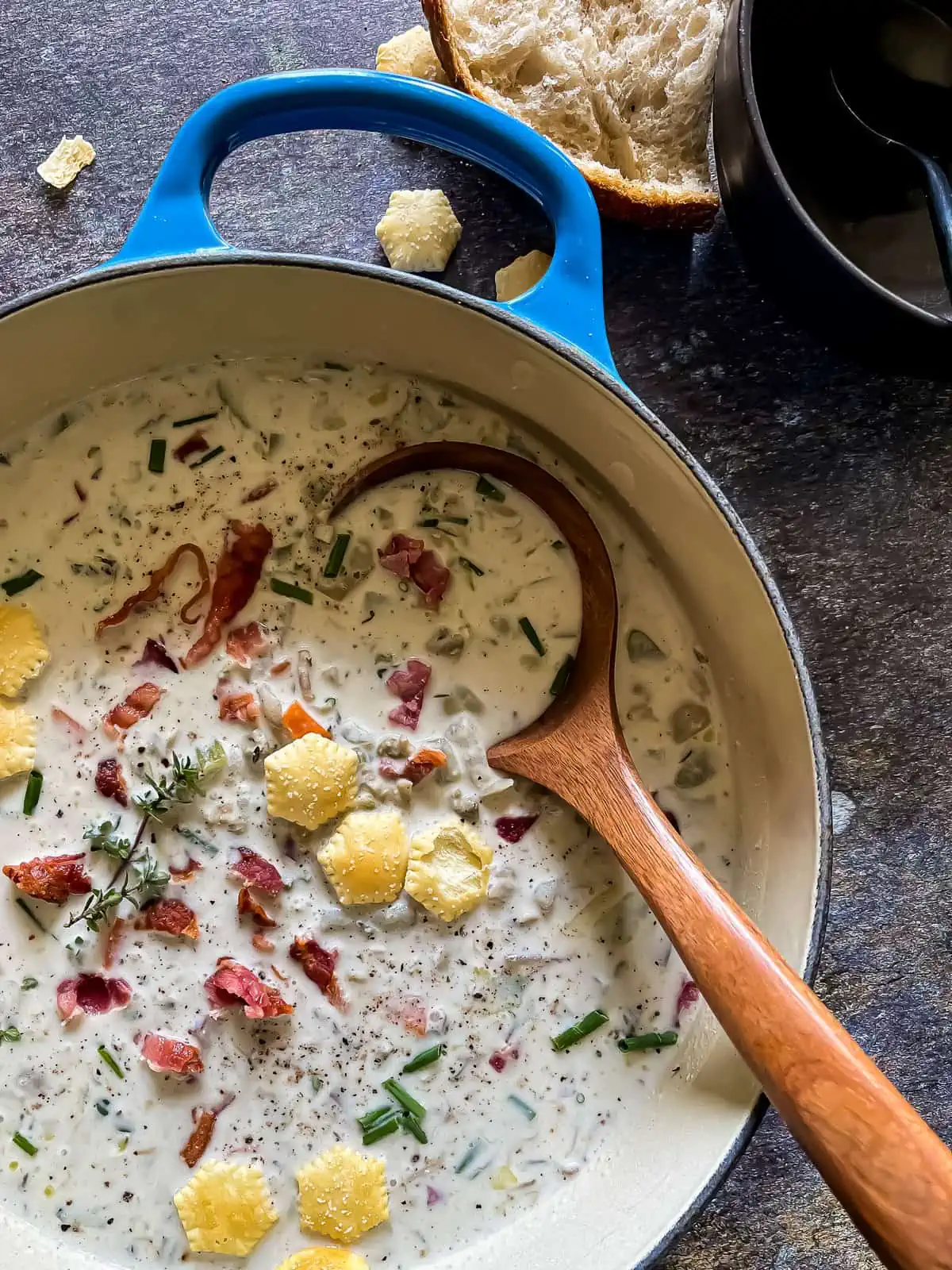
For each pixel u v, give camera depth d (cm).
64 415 35
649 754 36
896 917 38
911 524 38
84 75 38
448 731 36
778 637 33
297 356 35
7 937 35
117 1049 35
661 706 36
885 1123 29
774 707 34
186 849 35
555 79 37
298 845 35
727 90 36
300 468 36
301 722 35
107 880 35
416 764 35
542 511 36
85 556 35
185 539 36
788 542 38
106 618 35
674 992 36
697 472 33
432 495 36
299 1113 35
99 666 35
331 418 36
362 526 36
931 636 38
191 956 35
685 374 38
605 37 38
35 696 35
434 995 35
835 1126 29
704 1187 32
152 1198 34
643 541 36
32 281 37
